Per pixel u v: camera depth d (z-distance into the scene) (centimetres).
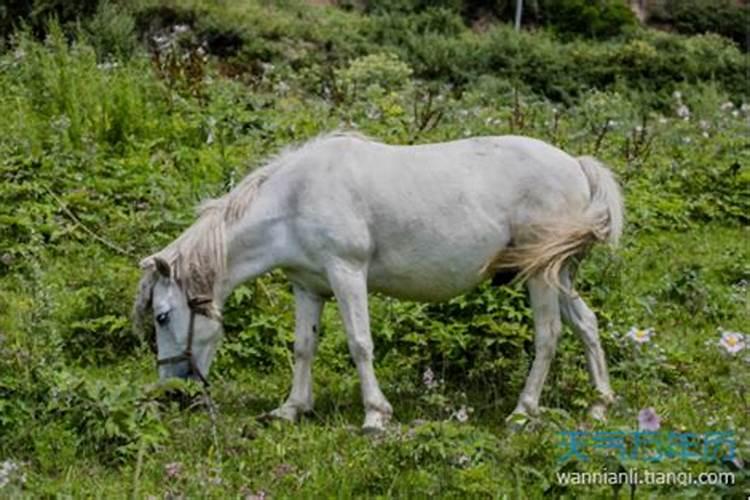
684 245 1401
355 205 833
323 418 863
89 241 1204
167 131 1496
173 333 838
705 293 1183
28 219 1191
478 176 851
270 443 790
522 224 851
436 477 719
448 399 884
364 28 3316
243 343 1006
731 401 928
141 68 1756
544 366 855
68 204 1247
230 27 2861
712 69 3178
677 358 1015
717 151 1798
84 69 1614
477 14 4012
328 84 2192
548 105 2336
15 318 1013
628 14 3866
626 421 827
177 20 2848
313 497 706
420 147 862
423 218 838
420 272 849
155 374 959
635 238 1395
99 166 1348
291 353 1003
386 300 1033
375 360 991
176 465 731
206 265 834
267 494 711
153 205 1273
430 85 2562
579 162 877
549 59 3047
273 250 847
